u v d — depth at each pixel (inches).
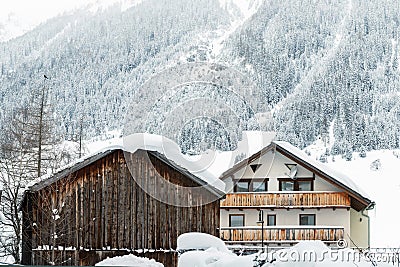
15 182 1076.5
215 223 861.2
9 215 1021.8
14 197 958.4
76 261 854.5
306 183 1282.0
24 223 853.2
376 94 4726.9
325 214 1273.4
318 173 1263.5
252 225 1269.7
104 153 868.6
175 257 858.8
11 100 3863.2
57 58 4995.1
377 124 4237.2
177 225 863.1
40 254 840.9
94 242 862.5
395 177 3567.9
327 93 4613.7
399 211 2802.7
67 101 4040.4
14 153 1315.2
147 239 862.5
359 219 1337.4
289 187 1279.5
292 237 1226.6
